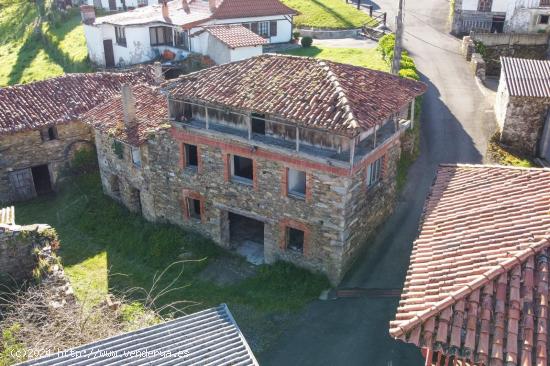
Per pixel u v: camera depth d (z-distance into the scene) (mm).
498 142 30266
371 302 20766
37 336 15297
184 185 24734
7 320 16875
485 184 17547
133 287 22625
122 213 28328
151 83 34531
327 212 20672
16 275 20969
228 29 40375
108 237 27062
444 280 13312
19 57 57719
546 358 11047
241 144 21766
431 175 27828
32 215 29688
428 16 51062
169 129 23797
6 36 65875
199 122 23312
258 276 22719
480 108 33875
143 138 24812
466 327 11820
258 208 22688
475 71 38312
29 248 20859
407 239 23891
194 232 25578
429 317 12117
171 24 44781
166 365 12227
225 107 21391
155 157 25094
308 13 53344
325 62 22188
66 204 30109
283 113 19594
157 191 25969
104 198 29672
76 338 15414
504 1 43781
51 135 31125
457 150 29625
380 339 19078
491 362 11227
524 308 11914
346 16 51906
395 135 22344
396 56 30500
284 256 22859
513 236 13969
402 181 27359
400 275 21984
